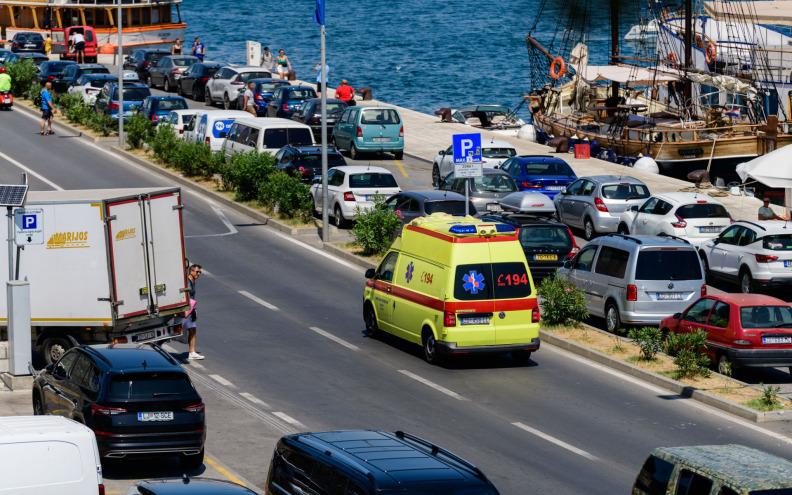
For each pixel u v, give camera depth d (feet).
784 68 544.21
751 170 296.71
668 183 451.94
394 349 254.06
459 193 379.55
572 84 615.98
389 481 111.14
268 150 431.43
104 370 170.19
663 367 240.12
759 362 230.07
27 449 127.85
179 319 236.22
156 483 120.88
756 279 303.68
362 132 494.18
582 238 378.94
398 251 255.70
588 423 204.95
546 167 402.11
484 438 194.39
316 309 287.07
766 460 125.70
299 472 124.36
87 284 220.64
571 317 271.49
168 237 228.43
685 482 124.47
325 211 355.15
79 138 532.32
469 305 233.76
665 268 264.52
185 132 496.64
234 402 212.84
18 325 215.92
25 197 212.64
